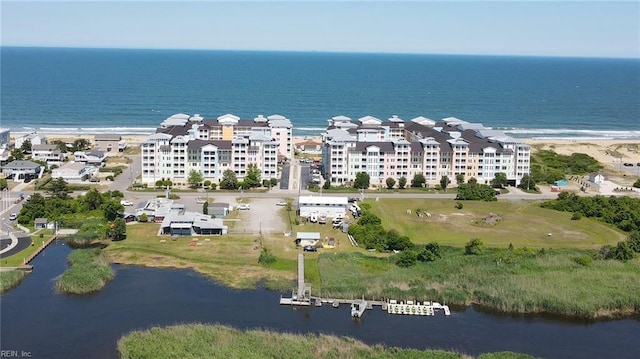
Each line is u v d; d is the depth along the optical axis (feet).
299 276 655.35
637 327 581.94
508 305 603.26
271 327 558.97
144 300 608.19
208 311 588.09
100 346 519.19
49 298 606.14
